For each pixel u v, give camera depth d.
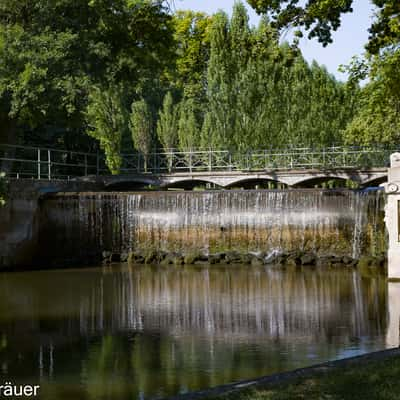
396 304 20.03
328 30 19.61
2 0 34.41
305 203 33.16
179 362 13.45
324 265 31.44
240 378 12.22
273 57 20.30
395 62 30.27
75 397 11.33
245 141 52.97
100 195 35.81
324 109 56.97
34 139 49.06
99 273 29.64
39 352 14.47
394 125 41.44
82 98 34.88
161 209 35.38
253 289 24.06
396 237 24.56
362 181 41.31
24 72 31.92
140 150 63.66
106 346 14.98
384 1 20.03
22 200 33.41
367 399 8.55
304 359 13.46
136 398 11.23
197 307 20.20
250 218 34.03
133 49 34.00
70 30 33.97
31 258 34.00
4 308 20.27
